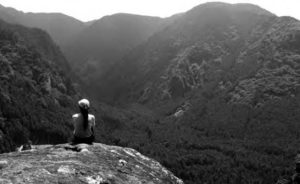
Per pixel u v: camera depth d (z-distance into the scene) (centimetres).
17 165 577
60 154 661
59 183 538
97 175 593
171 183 703
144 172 686
